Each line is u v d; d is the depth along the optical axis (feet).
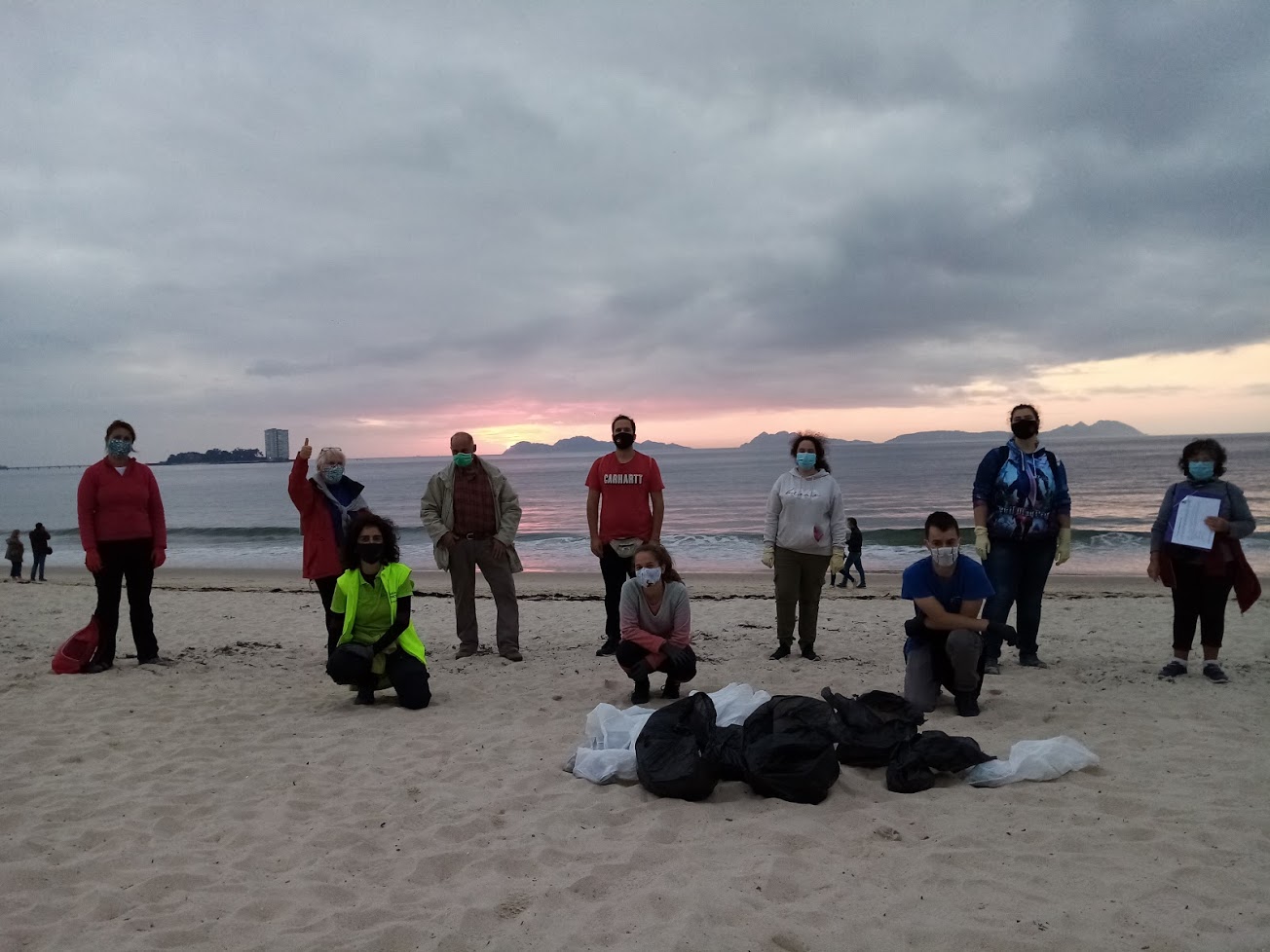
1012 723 17.52
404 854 11.66
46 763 15.89
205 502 261.24
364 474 539.29
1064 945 8.73
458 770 15.19
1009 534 22.85
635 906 9.80
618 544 25.96
